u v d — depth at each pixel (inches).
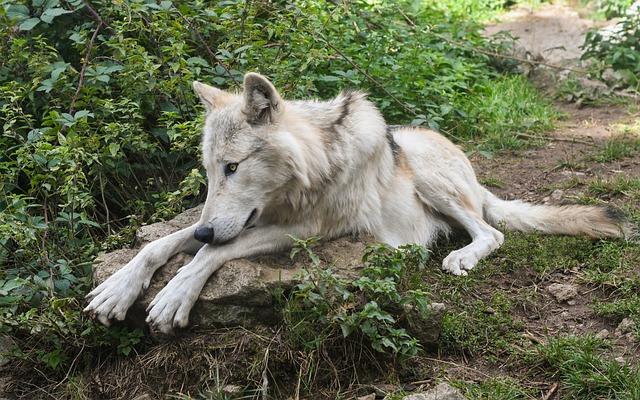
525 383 165.2
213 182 179.0
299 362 166.6
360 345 169.8
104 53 257.8
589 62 395.5
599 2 493.7
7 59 244.4
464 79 346.9
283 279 172.7
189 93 238.5
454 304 191.9
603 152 286.7
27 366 185.3
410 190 220.7
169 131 218.2
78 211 219.8
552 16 496.4
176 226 201.6
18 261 198.1
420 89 306.5
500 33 403.9
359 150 197.8
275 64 245.1
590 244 217.6
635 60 370.6
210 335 170.9
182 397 163.0
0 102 237.5
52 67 233.6
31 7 256.7
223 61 248.4
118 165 228.8
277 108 179.6
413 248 182.9
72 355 184.2
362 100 207.2
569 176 273.0
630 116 333.7
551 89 375.2
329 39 292.5
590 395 157.8
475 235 222.4
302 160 180.9
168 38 240.2
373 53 306.0
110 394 173.5
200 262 173.2
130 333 177.2
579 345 170.9
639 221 226.8
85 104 230.4
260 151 177.0
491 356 174.6
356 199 198.2
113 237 204.7
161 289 175.8
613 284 194.7
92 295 174.4
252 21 258.4
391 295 169.0
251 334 168.9
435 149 230.1
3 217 188.4
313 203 188.4
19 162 203.0
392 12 354.3
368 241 198.8
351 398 163.3
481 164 290.8
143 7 234.7
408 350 170.1
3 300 183.8
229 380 165.6
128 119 231.8
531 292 197.2
